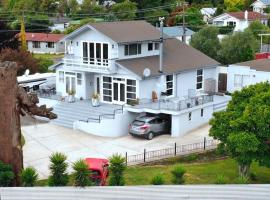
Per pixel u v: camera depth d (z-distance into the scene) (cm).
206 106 3853
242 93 2677
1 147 2062
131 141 3462
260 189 1412
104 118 3609
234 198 1345
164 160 3002
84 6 10900
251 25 8350
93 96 3941
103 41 3969
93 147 3300
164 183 1761
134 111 3659
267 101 2503
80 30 4066
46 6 11144
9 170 1986
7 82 2041
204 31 6250
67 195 1366
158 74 3903
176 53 4434
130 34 4094
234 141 2406
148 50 4206
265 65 4522
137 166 2888
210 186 1434
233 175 2691
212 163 2961
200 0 12119
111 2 11338
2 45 5953
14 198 1331
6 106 2050
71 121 3788
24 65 5219
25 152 3136
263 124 2388
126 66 3869
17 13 10469
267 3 12194
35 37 9175
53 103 4125
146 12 10106
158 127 3566
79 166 1648
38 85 4681
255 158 2444
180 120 3578
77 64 4091
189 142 3388
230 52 5881
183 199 1341
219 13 11044
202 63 4406
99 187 1437
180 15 9594
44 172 2756
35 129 3694
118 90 3962
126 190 1403
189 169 2788
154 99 3888
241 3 11988
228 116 2566
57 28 10212
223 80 4684
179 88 4172
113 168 1791
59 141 3416
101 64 3956
